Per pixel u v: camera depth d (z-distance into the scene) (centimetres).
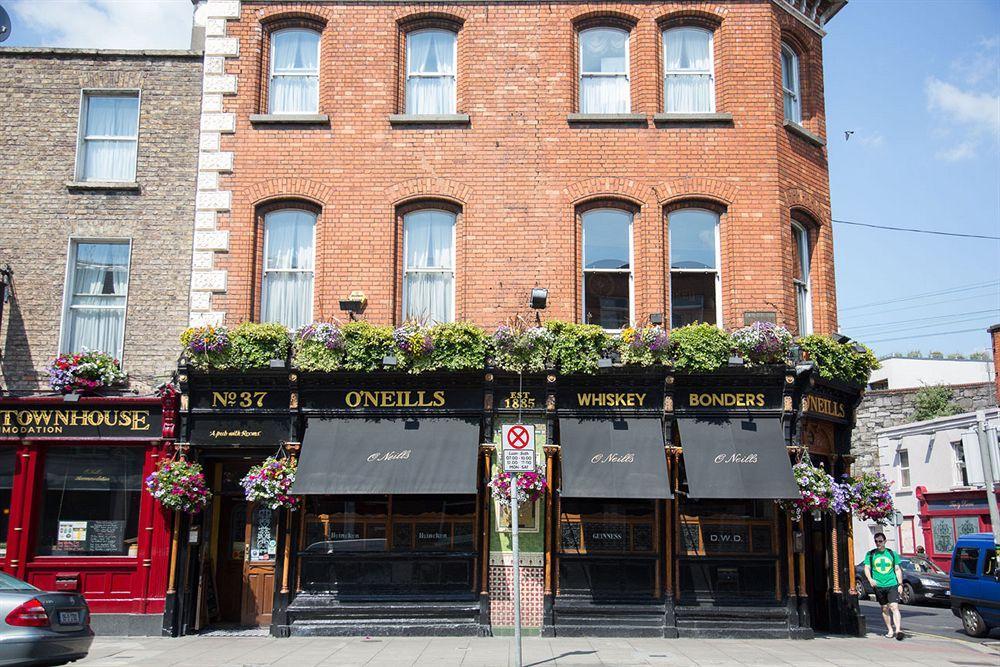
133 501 1444
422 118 1532
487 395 1400
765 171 1527
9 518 1420
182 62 1576
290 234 1541
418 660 1123
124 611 1388
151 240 1516
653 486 1342
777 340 1374
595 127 1538
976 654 1271
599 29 1616
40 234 1512
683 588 1382
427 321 1465
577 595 1376
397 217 1525
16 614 945
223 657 1154
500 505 1402
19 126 1545
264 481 1345
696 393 1408
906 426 3338
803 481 1352
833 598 1477
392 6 1584
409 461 1368
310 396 1415
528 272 1488
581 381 1403
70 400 1417
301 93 1588
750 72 1566
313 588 1388
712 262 1530
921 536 3209
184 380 1403
